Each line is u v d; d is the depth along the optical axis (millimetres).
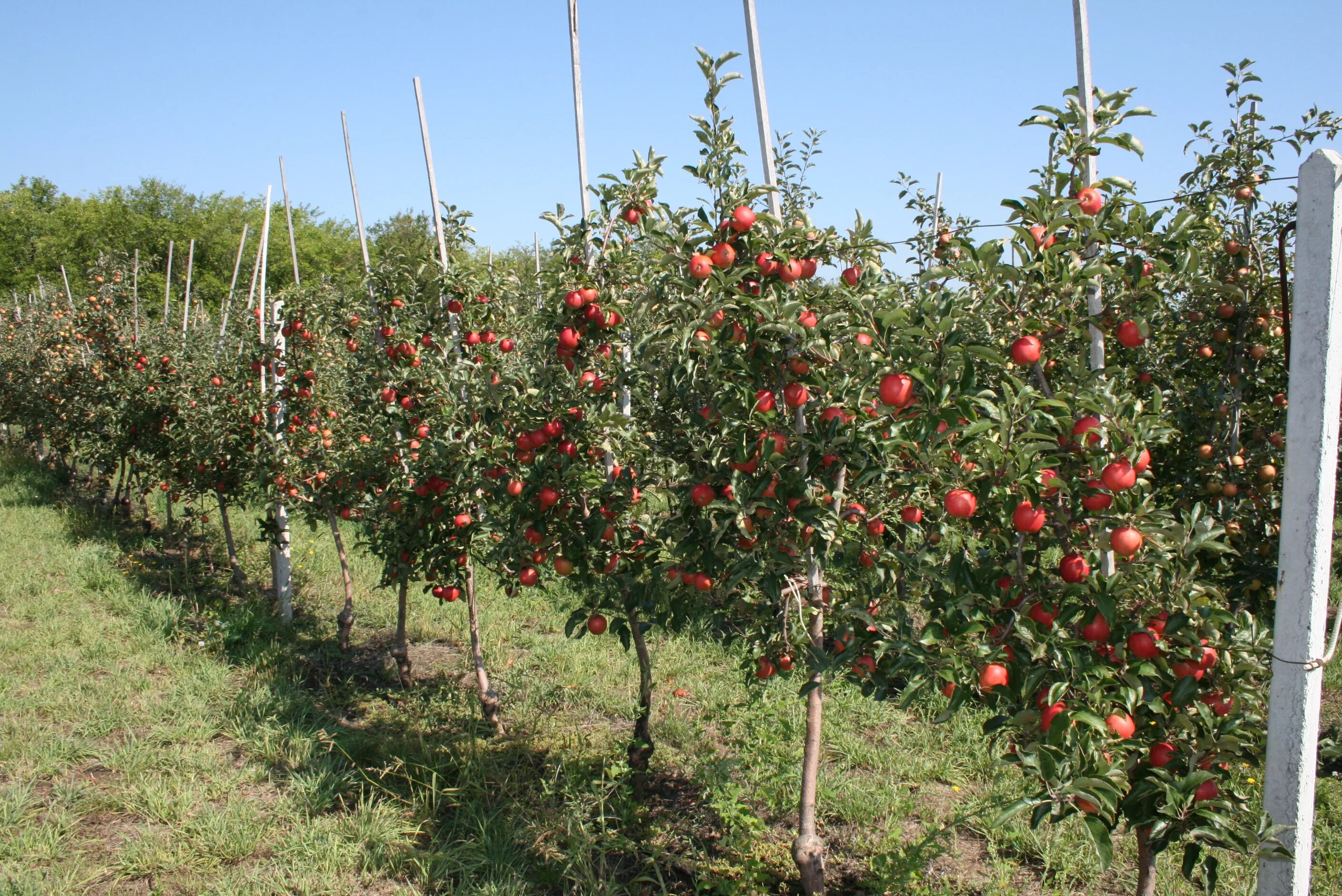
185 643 6441
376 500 5910
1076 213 2592
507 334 5215
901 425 2660
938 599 2580
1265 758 2373
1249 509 4781
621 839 3668
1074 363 2775
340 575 8602
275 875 3561
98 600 7375
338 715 5352
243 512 11492
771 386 3018
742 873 3396
